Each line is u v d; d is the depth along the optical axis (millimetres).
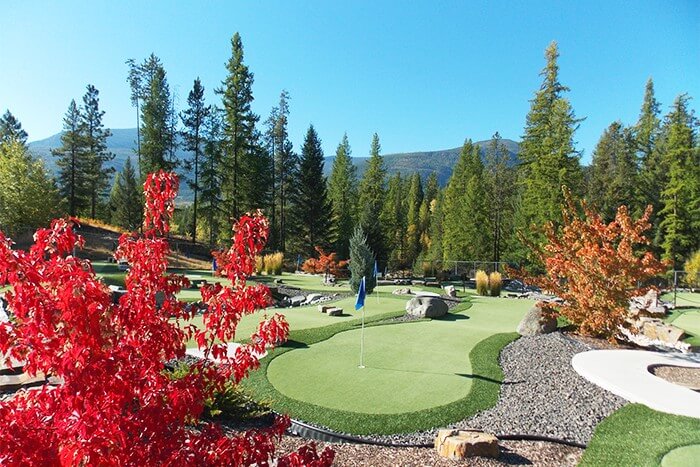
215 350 3502
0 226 30609
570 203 14984
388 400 8328
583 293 13461
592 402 8445
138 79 49062
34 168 34938
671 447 6441
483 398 8492
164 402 3033
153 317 3227
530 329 13922
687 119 47750
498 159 57406
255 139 41719
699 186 40062
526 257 35625
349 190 59875
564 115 35312
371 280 22156
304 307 18797
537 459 6234
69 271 2758
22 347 2648
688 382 9797
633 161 51594
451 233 49406
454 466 5848
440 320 15992
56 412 2658
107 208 58219
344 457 6137
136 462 2713
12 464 2424
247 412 7273
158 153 42812
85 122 45250
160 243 3375
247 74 39812
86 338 2693
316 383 9125
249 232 3654
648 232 43500
